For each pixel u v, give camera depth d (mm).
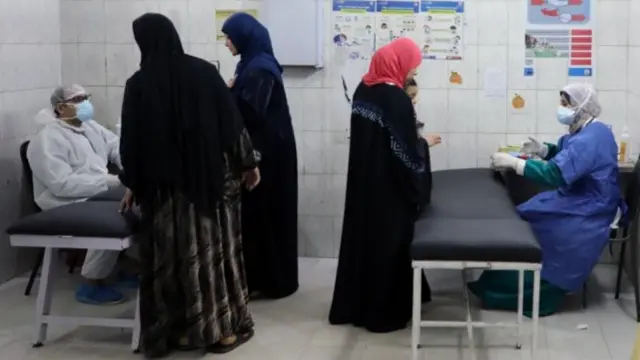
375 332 3949
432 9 4809
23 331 4012
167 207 3541
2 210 4711
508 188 4613
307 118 4992
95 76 5137
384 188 3869
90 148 4562
